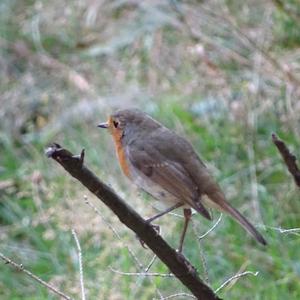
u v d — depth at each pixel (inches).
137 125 336.2
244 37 509.4
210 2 533.6
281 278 407.5
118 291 394.0
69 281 406.3
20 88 546.3
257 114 482.3
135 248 409.7
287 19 515.2
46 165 481.7
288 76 484.7
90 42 570.9
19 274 432.5
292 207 443.2
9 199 471.5
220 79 504.4
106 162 476.1
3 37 575.8
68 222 430.6
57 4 586.9
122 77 538.6
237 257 417.4
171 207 312.8
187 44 528.7
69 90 537.3
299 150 462.9
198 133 484.4
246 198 449.7
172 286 398.3
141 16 563.2
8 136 516.7
